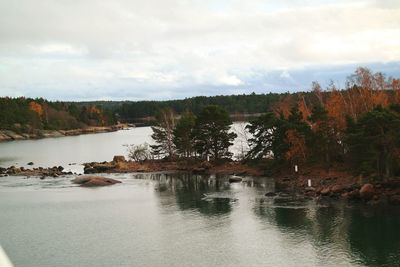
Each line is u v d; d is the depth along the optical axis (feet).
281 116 247.70
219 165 285.64
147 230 144.15
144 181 250.98
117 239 134.82
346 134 201.05
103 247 126.93
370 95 251.39
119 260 115.44
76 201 195.72
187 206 178.40
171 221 155.02
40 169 310.24
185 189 218.79
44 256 119.75
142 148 364.17
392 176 175.63
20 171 301.63
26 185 244.63
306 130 223.10
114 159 327.88
